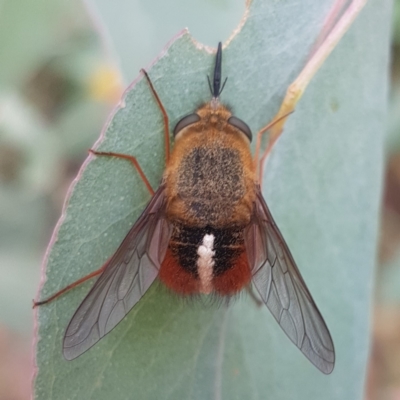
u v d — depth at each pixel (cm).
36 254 7
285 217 5
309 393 5
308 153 5
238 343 5
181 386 5
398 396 8
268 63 5
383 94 5
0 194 7
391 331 8
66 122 7
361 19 5
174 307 5
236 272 5
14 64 7
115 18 5
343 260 5
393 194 8
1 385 8
